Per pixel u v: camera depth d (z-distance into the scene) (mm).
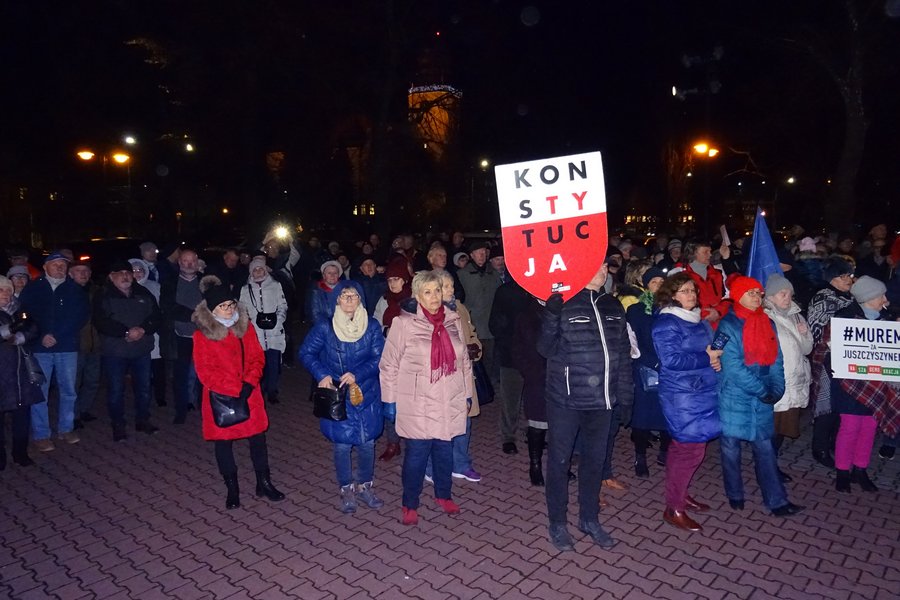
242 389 5543
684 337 5027
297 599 4309
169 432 7934
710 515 5449
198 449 7309
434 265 7484
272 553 4922
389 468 6680
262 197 23547
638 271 6762
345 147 25922
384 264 12922
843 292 6273
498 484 6191
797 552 4809
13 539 5195
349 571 4645
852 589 4320
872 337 5605
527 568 4641
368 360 5496
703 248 7594
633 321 5945
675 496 5188
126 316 7461
